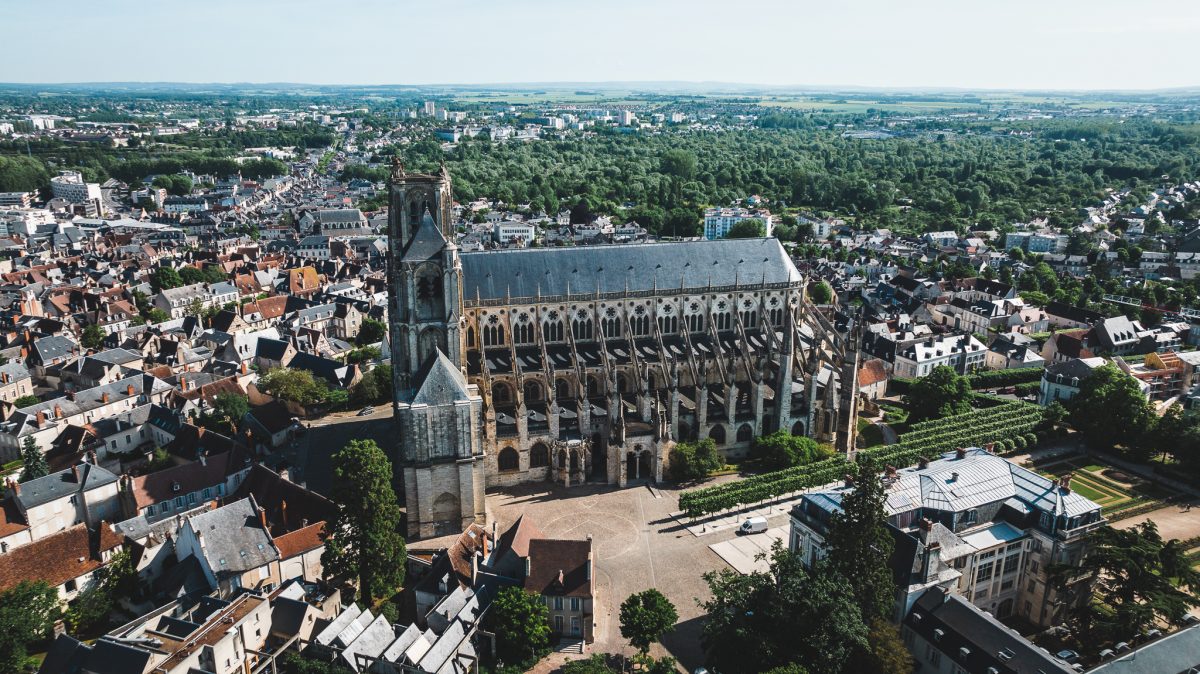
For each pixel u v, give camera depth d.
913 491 135.62
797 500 173.88
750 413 193.38
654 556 151.75
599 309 199.50
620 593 140.25
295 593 129.62
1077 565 130.38
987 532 133.00
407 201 166.38
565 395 197.12
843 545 111.12
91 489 162.75
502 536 143.50
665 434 180.50
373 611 133.00
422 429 154.38
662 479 181.62
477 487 160.62
